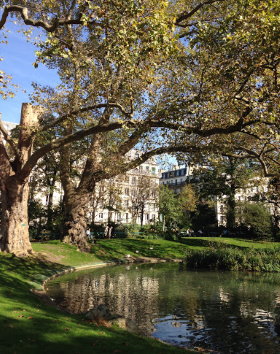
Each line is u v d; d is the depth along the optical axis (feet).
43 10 55.77
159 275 63.67
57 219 115.24
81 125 78.23
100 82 47.70
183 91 50.11
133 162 70.79
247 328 30.45
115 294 44.45
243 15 38.86
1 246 61.67
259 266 72.33
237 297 43.83
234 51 41.39
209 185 140.87
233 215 142.20
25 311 25.79
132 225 152.56
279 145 55.31
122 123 46.09
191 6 58.29
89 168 83.87
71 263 70.08
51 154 109.70
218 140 58.34
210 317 33.91
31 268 56.85
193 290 48.44
